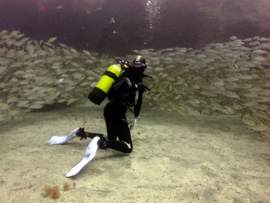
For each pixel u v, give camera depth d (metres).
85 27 13.35
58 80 8.56
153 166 4.45
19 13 13.48
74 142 5.21
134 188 3.80
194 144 5.51
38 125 6.32
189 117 7.32
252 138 6.18
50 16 13.53
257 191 3.99
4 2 13.45
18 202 3.32
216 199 3.71
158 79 8.60
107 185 3.82
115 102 4.34
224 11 13.89
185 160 4.76
